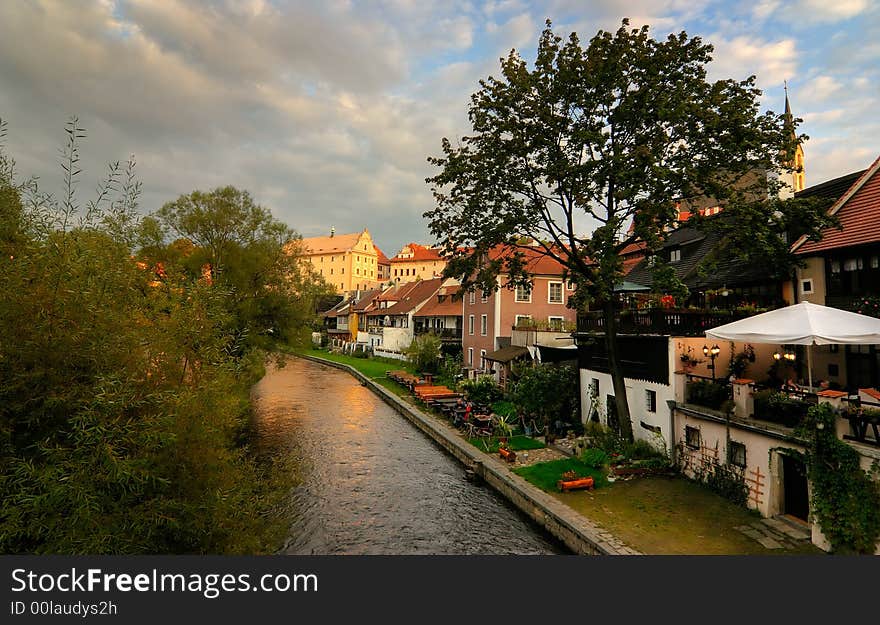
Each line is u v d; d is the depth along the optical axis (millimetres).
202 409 5492
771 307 13531
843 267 11891
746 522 9359
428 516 11766
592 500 10898
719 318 13500
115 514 4707
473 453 15555
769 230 11750
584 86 13109
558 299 33156
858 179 12766
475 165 14281
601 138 12250
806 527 8836
